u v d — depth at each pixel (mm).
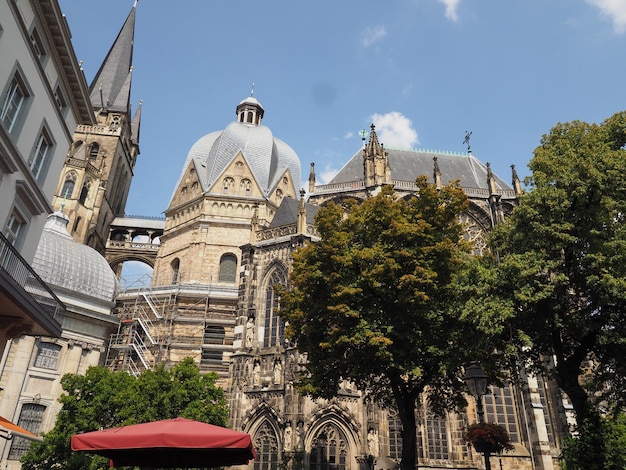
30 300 21500
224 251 64438
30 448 29188
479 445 32094
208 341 53781
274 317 41000
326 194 58594
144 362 50406
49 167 27750
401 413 25031
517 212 27344
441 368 25141
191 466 17234
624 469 23062
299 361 36844
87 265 48188
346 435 36125
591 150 26609
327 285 26203
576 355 25984
